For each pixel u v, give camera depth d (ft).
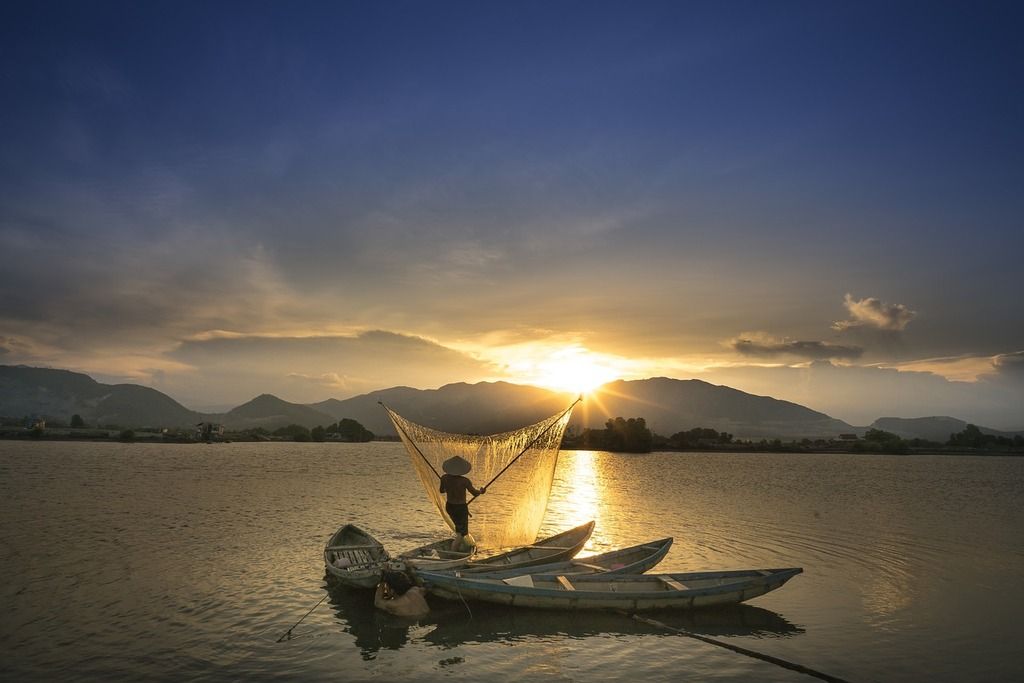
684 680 39.83
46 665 40.11
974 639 47.85
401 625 48.55
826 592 60.64
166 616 49.80
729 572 57.47
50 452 259.60
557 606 52.01
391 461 249.55
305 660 41.68
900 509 129.29
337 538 71.26
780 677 40.47
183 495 125.18
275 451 318.24
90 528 86.99
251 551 72.95
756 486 180.45
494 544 73.00
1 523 90.38
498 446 78.59
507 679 39.45
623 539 86.89
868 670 41.93
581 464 290.15
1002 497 159.43
